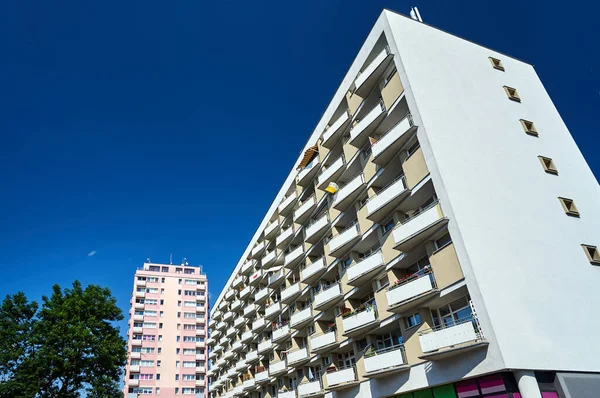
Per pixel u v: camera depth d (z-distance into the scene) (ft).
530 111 85.97
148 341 274.57
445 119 72.95
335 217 102.73
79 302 113.19
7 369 103.24
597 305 63.72
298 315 112.37
